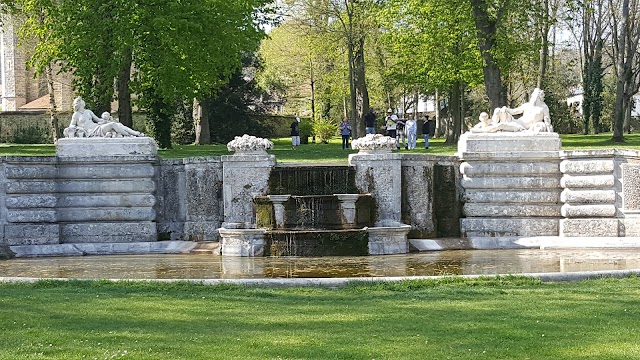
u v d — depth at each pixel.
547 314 12.30
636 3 56.78
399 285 15.23
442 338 10.76
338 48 58.06
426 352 10.00
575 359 9.57
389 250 22.98
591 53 62.22
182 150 38.50
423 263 20.52
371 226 23.77
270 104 76.62
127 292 14.82
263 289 15.12
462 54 45.84
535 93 25.42
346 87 64.31
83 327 11.54
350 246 22.72
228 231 23.08
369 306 13.23
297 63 70.75
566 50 62.91
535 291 14.54
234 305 13.38
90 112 25.44
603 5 65.00
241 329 11.42
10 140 58.97
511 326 11.45
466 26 41.66
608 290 14.57
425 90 61.91
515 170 24.91
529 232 24.73
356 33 51.34
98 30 34.09
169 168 25.33
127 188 24.92
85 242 24.73
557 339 10.61
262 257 22.52
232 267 20.27
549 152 24.77
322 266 20.23
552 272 16.83
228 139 58.12
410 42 48.22
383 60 61.28
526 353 9.89
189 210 24.86
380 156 24.00
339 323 11.82
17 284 15.77
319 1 52.53
